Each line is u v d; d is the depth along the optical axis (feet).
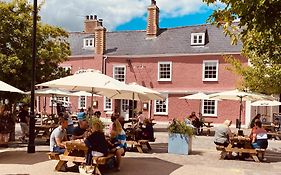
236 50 108.78
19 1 61.67
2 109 50.06
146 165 39.37
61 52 69.67
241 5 14.62
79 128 41.42
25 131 57.52
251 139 46.91
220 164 42.57
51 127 57.62
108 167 36.42
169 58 117.91
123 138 42.22
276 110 108.78
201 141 67.41
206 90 112.37
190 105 114.01
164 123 116.57
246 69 68.18
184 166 39.73
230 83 109.19
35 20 46.16
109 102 125.18
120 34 132.26
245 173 36.60
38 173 32.99
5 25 59.52
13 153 44.91
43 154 44.34
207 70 112.88
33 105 45.83
